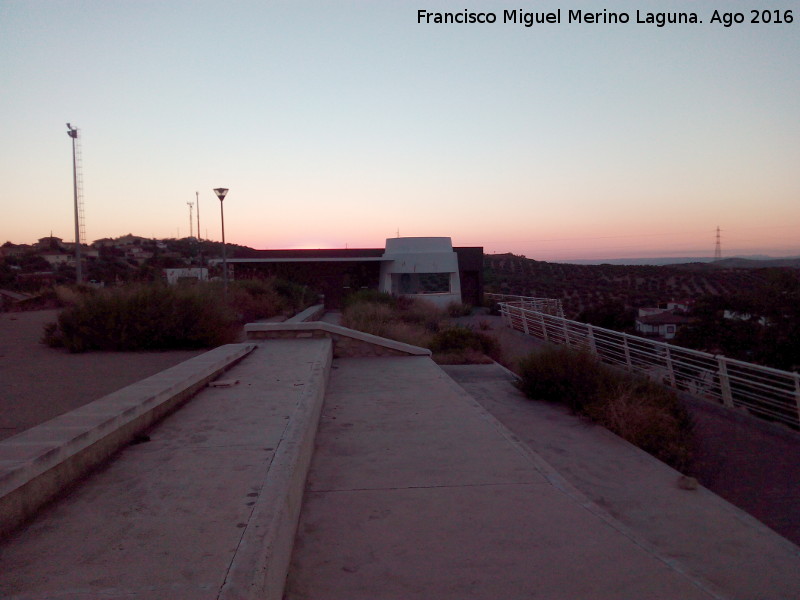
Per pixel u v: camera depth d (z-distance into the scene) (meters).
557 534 4.70
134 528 3.62
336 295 32.56
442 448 6.89
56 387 7.24
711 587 3.96
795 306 16.56
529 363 11.62
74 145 27.58
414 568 4.17
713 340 17.45
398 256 30.75
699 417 10.55
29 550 3.32
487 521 4.94
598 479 7.03
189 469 4.71
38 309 19.28
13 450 4.02
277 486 4.25
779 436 9.27
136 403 5.68
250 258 31.14
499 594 3.83
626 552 4.41
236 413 6.55
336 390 10.14
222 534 3.52
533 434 8.88
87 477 4.55
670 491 6.66
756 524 5.84
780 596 4.52
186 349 11.02
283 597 3.79
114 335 10.70
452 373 13.95
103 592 2.84
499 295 33.84
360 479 5.92
